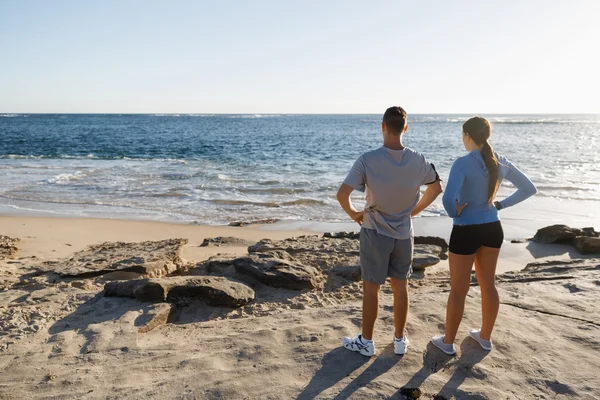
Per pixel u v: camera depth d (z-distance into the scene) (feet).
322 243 24.86
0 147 125.59
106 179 62.39
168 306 15.29
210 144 143.33
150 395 9.64
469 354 11.02
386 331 12.55
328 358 10.96
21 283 19.22
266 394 9.52
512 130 250.37
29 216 40.37
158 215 41.68
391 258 10.59
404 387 9.63
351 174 10.19
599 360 10.62
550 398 9.25
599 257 26.35
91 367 11.07
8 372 10.89
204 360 11.14
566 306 13.89
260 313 16.16
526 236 33.19
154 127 309.42
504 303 14.35
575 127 301.43
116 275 20.18
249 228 36.99
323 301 17.54
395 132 10.02
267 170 74.13
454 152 109.09
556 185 55.52
